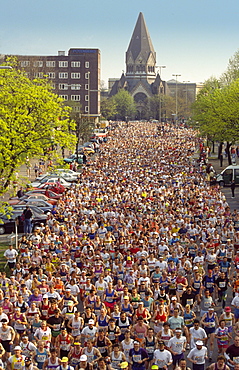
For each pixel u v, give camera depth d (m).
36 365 23.62
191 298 30.92
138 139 170.62
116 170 93.69
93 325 24.89
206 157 118.25
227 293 37.25
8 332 25.61
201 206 54.28
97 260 34.84
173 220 48.09
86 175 84.88
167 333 24.56
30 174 100.69
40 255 38.16
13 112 51.09
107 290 29.59
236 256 39.31
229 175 86.75
